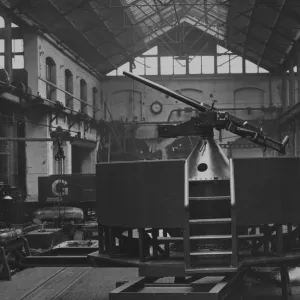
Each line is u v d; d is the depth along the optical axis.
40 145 23.78
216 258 5.09
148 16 29.95
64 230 14.10
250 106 37.66
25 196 23.53
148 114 37.97
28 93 21.84
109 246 5.48
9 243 9.12
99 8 23.83
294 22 24.89
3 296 7.43
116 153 35.62
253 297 6.38
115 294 4.67
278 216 5.02
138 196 5.11
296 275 7.92
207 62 38.03
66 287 7.87
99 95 37.47
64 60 28.31
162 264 4.85
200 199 4.86
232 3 26.17
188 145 36.94
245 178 4.95
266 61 35.41
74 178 18.95
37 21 23.58
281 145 6.05
